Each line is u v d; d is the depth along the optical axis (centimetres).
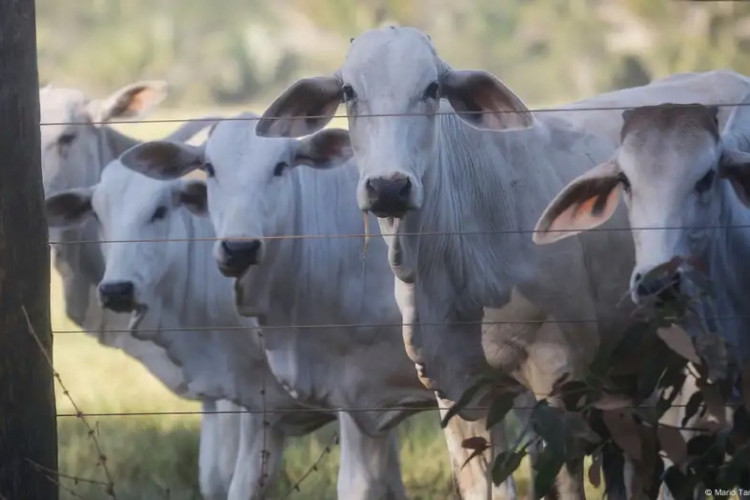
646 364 1120
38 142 1167
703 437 1117
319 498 1778
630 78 5906
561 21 6153
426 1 6588
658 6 5769
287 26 7006
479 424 1515
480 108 1459
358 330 1650
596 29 6025
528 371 1518
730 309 1436
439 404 1559
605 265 1514
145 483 1881
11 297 1147
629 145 1365
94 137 2169
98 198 1895
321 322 1672
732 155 1373
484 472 1520
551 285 1491
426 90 1398
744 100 1647
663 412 1122
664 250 1317
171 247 1855
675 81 1723
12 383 1151
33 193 1159
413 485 1836
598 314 1520
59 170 2138
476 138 1515
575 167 1566
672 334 1092
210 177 1691
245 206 1645
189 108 6831
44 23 7306
